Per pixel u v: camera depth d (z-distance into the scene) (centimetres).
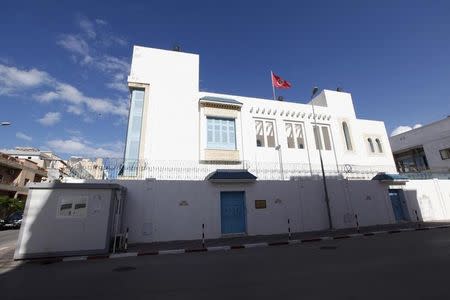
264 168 1992
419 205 2130
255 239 1412
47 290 606
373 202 1962
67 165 1530
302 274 664
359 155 2402
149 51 2012
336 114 2459
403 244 1086
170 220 1444
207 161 1833
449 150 3372
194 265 842
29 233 1052
